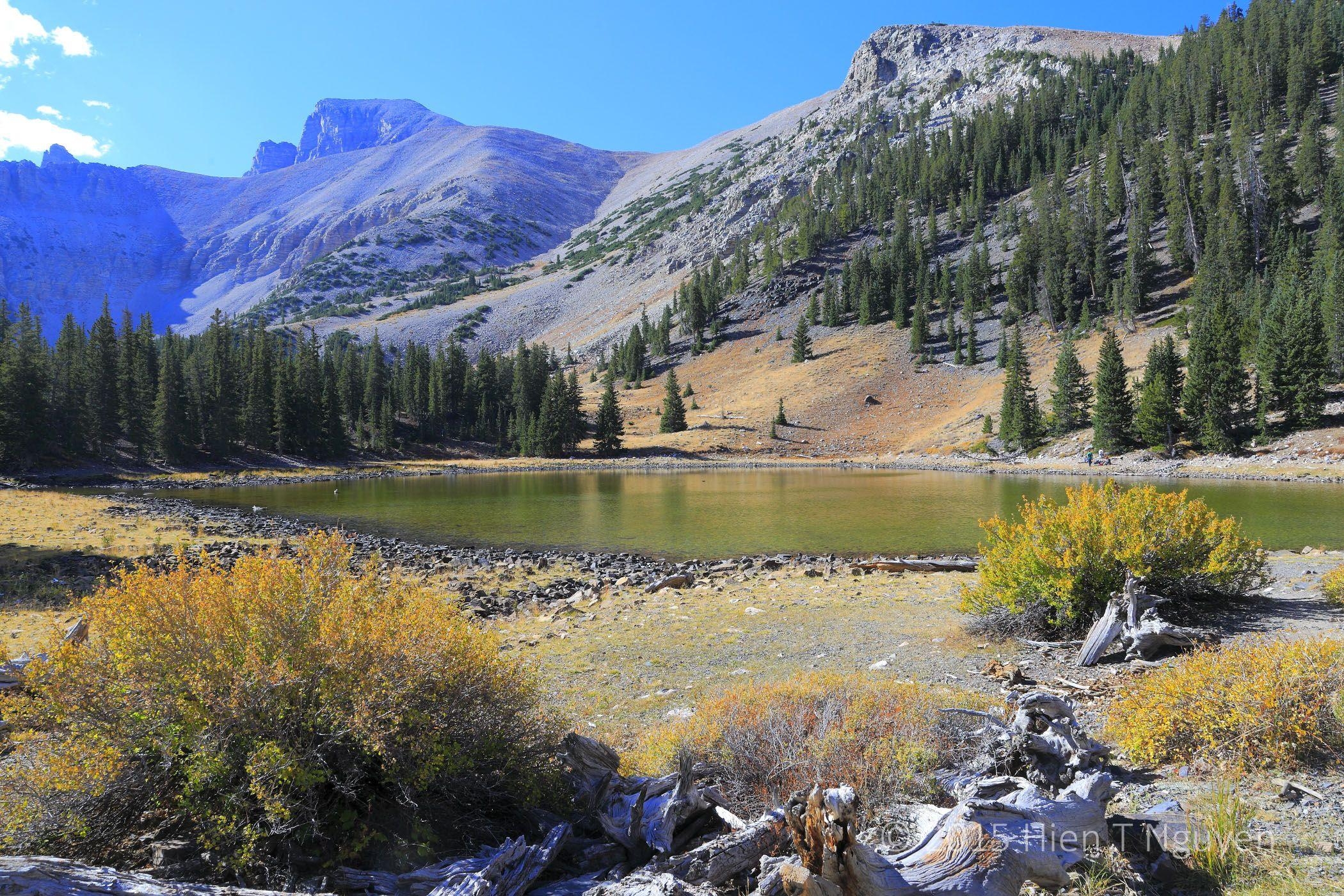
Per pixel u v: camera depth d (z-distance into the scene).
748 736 6.09
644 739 7.53
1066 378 84.69
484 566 23.80
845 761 5.67
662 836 4.70
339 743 4.58
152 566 20.83
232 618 4.95
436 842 4.68
